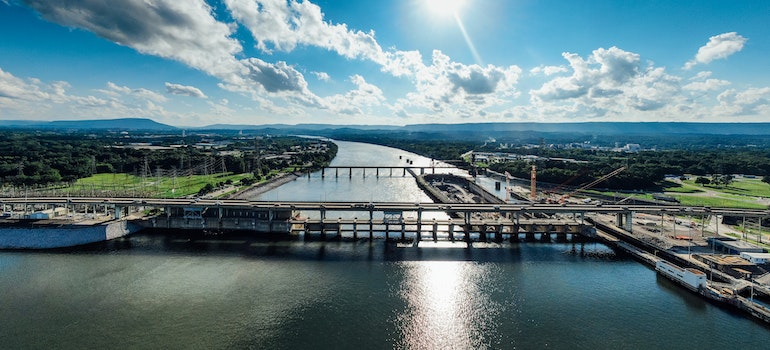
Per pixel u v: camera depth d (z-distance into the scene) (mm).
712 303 121562
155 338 101062
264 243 180000
